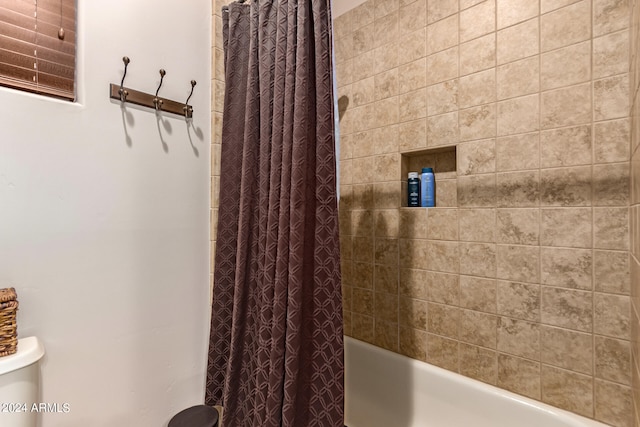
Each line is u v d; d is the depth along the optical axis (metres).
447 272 1.39
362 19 1.70
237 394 1.15
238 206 1.24
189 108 1.27
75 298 0.98
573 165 1.09
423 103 1.47
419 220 1.49
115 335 1.07
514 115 1.21
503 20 1.24
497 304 1.26
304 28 0.95
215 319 1.25
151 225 1.17
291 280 0.91
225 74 1.25
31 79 0.91
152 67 1.17
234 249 1.25
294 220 0.92
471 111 1.33
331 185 0.94
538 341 1.16
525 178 1.19
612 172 1.02
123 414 1.09
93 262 1.02
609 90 1.02
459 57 1.36
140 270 1.14
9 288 0.85
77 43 1.00
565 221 1.11
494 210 1.27
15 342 0.79
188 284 1.28
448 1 1.39
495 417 1.20
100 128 1.04
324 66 0.94
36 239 0.91
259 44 1.10
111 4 1.07
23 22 0.90
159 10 1.20
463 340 1.34
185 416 1.16
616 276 1.01
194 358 1.30
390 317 1.58
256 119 1.13
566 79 1.10
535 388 1.16
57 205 0.95
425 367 1.41
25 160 0.90
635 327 0.66
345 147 1.77
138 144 1.13
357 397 1.60
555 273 1.13
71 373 0.97
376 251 1.64
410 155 1.57
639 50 0.60
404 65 1.53
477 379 1.30
